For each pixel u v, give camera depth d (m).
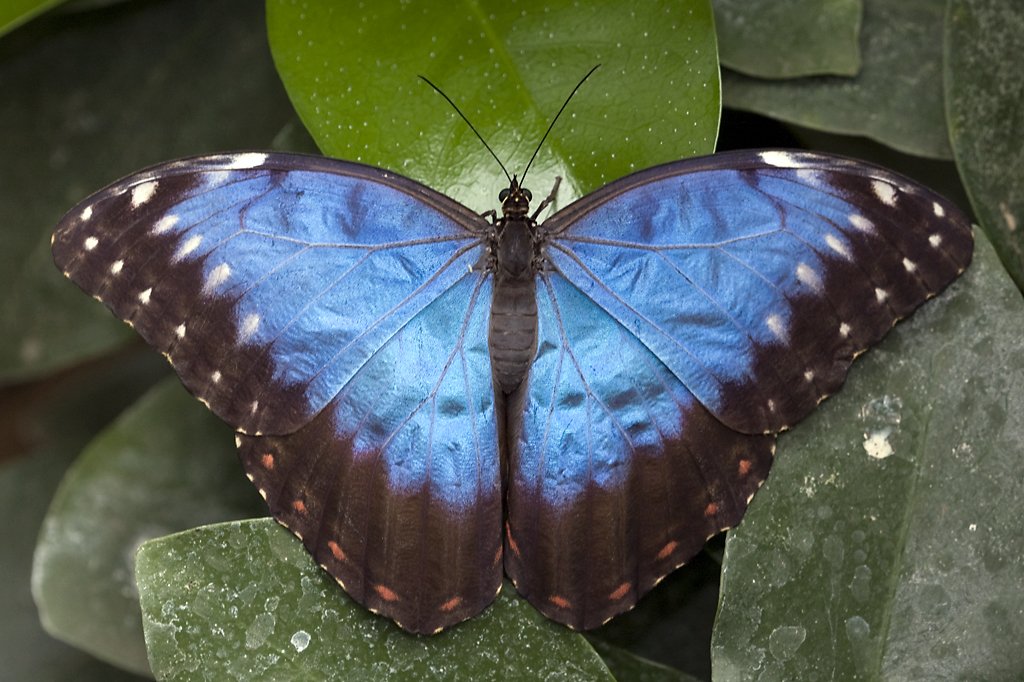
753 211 0.52
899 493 0.52
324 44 0.53
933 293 0.52
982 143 0.53
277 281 0.52
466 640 0.52
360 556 0.52
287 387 0.52
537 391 0.53
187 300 0.52
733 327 0.52
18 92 0.56
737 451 0.52
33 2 0.54
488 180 0.53
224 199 0.52
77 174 0.57
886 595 0.52
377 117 0.53
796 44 0.54
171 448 0.58
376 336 0.52
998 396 0.52
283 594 0.52
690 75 0.52
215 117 0.56
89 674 0.60
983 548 0.52
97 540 0.57
